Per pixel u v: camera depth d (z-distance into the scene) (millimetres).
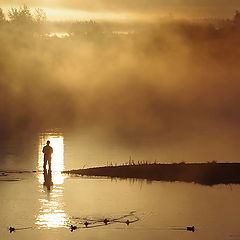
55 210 66375
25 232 59219
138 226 61219
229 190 76000
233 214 65188
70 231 59531
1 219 63250
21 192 74312
